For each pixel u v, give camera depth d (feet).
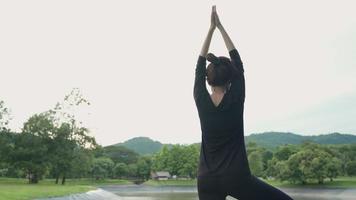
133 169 458.09
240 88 8.35
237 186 7.98
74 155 239.50
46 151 231.91
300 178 314.35
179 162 435.53
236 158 8.09
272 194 8.18
